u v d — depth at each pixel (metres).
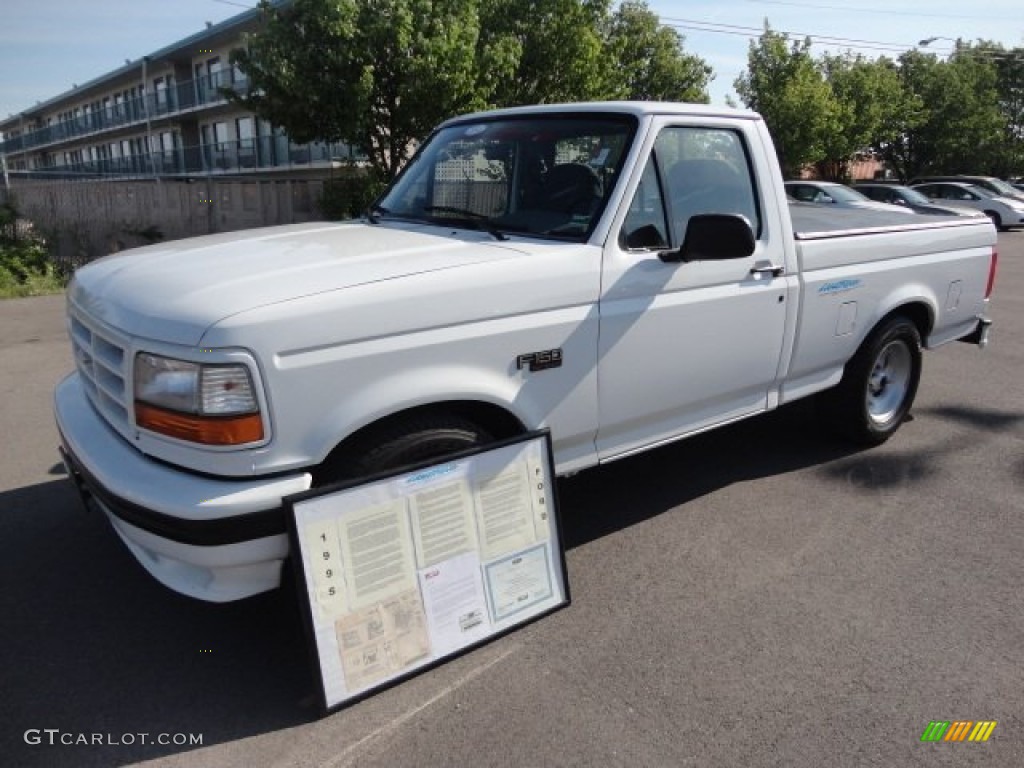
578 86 15.88
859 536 3.91
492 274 2.87
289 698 2.75
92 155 51.47
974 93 36.25
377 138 14.47
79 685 2.83
